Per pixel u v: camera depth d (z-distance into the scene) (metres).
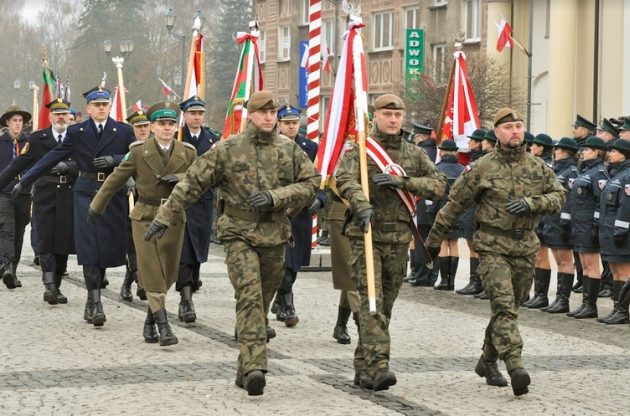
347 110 12.48
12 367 12.38
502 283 11.62
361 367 11.62
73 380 11.70
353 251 11.57
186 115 16.89
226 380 11.81
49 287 17.30
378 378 11.16
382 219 11.58
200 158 11.51
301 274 22.88
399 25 58.25
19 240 19.88
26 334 14.62
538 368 13.02
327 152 12.47
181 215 14.01
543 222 18.44
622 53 43.00
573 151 18.62
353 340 14.67
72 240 17.16
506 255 11.75
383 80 59.50
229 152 11.51
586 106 44.66
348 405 10.70
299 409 10.49
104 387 11.35
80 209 15.48
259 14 72.88
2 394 10.97
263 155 11.53
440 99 44.06
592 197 17.69
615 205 17.17
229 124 20.09
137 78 97.38
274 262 11.60
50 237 17.12
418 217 21.20
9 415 10.12
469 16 52.38
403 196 11.57
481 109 43.62
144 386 11.43
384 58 59.50
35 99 28.64
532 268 11.88
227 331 15.14
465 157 23.80
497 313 11.56
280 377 12.02
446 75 44.38
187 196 11.48
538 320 17.39
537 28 47.78
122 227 15.47
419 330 15.71
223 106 100.12
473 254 20.25
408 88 46.06
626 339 15.57
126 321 15.88
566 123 44.56
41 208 17.12
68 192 17.16
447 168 21.06
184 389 11.30
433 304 18.78
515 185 11.73
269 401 10.82
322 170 12.45
